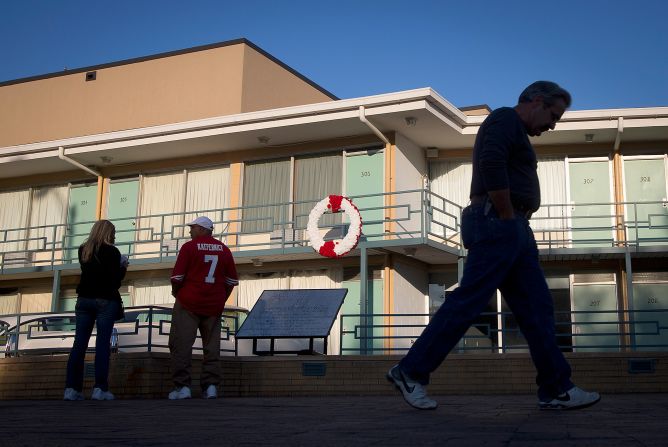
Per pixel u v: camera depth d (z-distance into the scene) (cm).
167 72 2262
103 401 751
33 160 1961
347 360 1167
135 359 1002
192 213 1819
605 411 429
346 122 1667
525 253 460
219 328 863
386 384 1148
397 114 1612
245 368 1191
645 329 1669
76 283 1975
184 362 837
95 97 2347
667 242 1683
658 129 1650
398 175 1711
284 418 382
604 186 1734
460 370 1136
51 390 1065
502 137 441
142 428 322
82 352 803
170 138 1805
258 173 1848
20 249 2088
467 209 452
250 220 1739
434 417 377
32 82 2447
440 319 440
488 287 440
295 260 1777
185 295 838
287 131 1731
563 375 450
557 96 469
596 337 1692
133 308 1040
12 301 2048
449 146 1809
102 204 2002
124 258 833
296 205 1794
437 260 1777
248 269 1814
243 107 2153
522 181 454
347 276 1728
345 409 477
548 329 457
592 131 1666
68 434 292
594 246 1719
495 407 482
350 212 1636
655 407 475
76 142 1898
